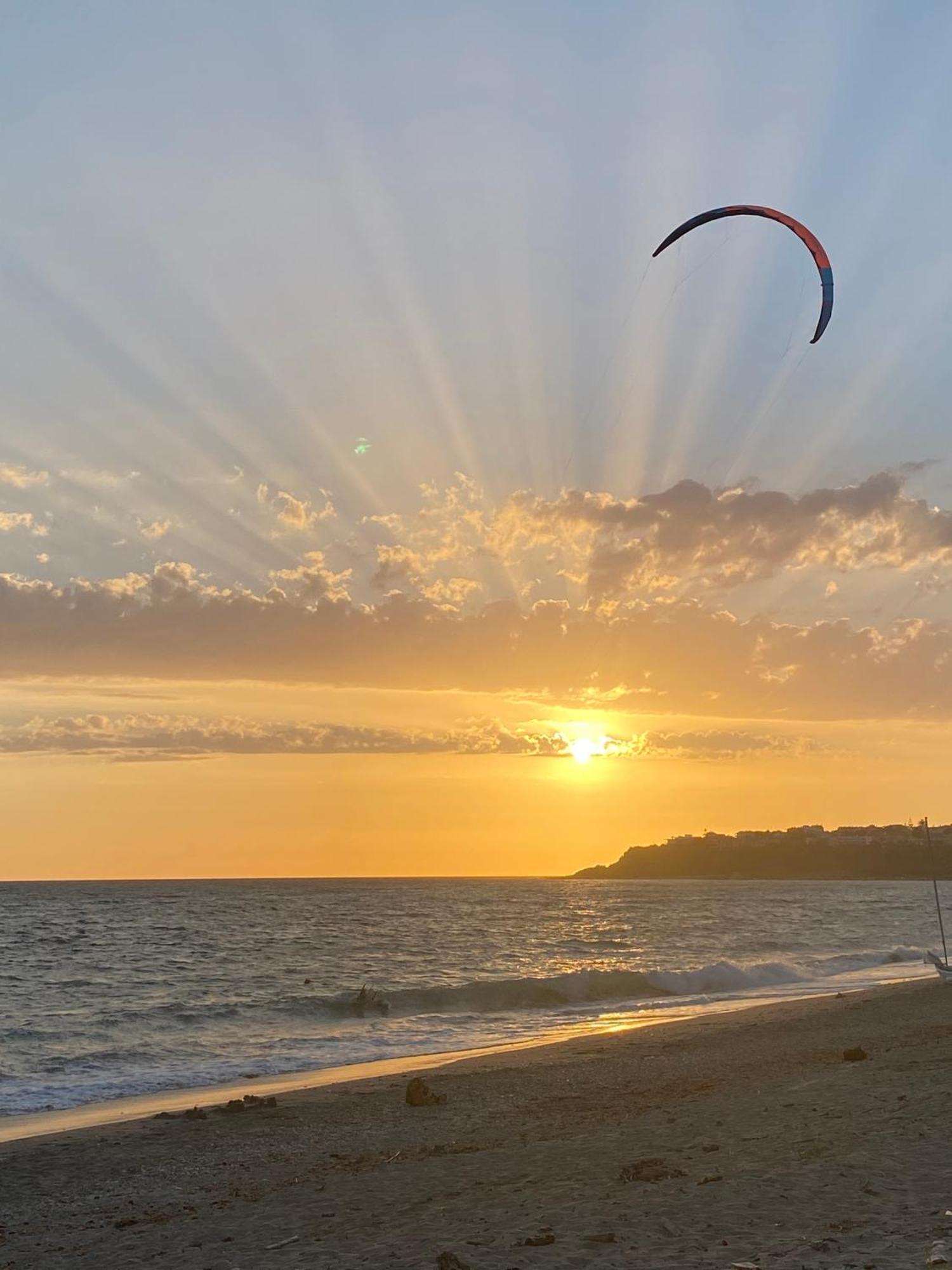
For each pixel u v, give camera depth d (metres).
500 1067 29.17
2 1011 46.31
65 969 66.94
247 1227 12.86
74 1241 13.04
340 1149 18.52
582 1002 49.09
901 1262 8.65
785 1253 9.26
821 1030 33.03
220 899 198.38
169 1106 25.41
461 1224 11.74
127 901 186.88
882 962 69.31
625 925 119.50
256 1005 45.94
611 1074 26.17
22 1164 18.38
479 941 92.81
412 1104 23.09
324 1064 32.09
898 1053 25.75
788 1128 16.14
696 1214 11.08
